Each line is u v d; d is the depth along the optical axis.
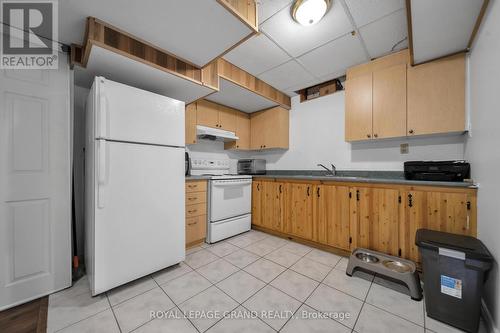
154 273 1.85
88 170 1.70
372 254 1.91
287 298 1.50
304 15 1.61
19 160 1.42
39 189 1.50
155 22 1.31
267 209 2.97
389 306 1.41
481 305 1.25
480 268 1.17
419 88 1.98
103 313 1.33
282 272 1.87
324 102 3.07
